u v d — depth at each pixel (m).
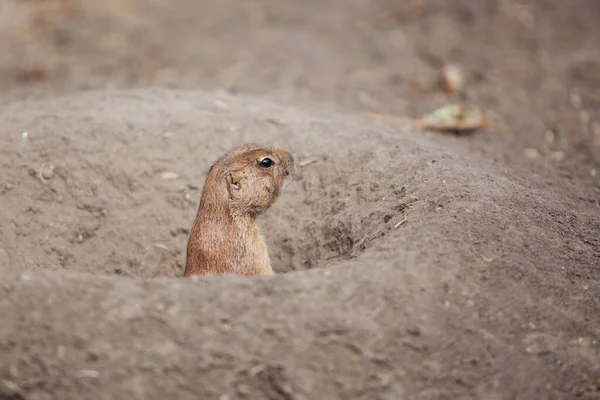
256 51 21.06
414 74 19.56
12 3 24.61
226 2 26.02
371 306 7.43
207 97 13.78
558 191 11.38
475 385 6.97
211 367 6.81
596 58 20.47
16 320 7.01
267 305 7.36
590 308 7.86
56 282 7.43
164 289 7.47
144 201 11.80
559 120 16.67
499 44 21.86
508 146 14.73
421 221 9.00
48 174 11.61
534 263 8.30
